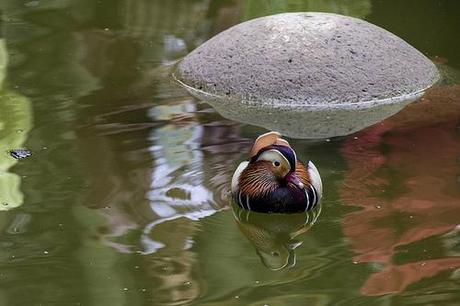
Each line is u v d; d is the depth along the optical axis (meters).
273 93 13.55
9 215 9.80
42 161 11.15
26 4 18.11
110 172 10.83
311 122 12.77
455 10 17.56
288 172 10.01
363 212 9.87
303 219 9.93
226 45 14.24
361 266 8.72
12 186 10.47
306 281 8.46
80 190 10.36
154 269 8.70
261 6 17.77
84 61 15.02
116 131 12.11
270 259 8.93
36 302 8.10
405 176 10.70
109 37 16.27
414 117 12.82
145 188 10.42
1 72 14.46
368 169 10.95
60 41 15.98
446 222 9.56
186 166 11.00
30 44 15.81
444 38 16.11
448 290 8.21
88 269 8.69
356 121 12.76
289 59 13.78
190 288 8.33
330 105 13.45
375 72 13.80
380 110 13.22
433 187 10.41
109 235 9.38
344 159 11.30
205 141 11.83
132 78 14.33
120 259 8.90
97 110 12.90
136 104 13.22
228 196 10.30
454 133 12.11
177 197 10.23
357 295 8.18
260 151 10.16
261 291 8.28
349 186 10.48
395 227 9.49
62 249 9.09
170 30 16.66
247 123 12.62
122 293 8.25
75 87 13.84
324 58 13.79
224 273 8.63
